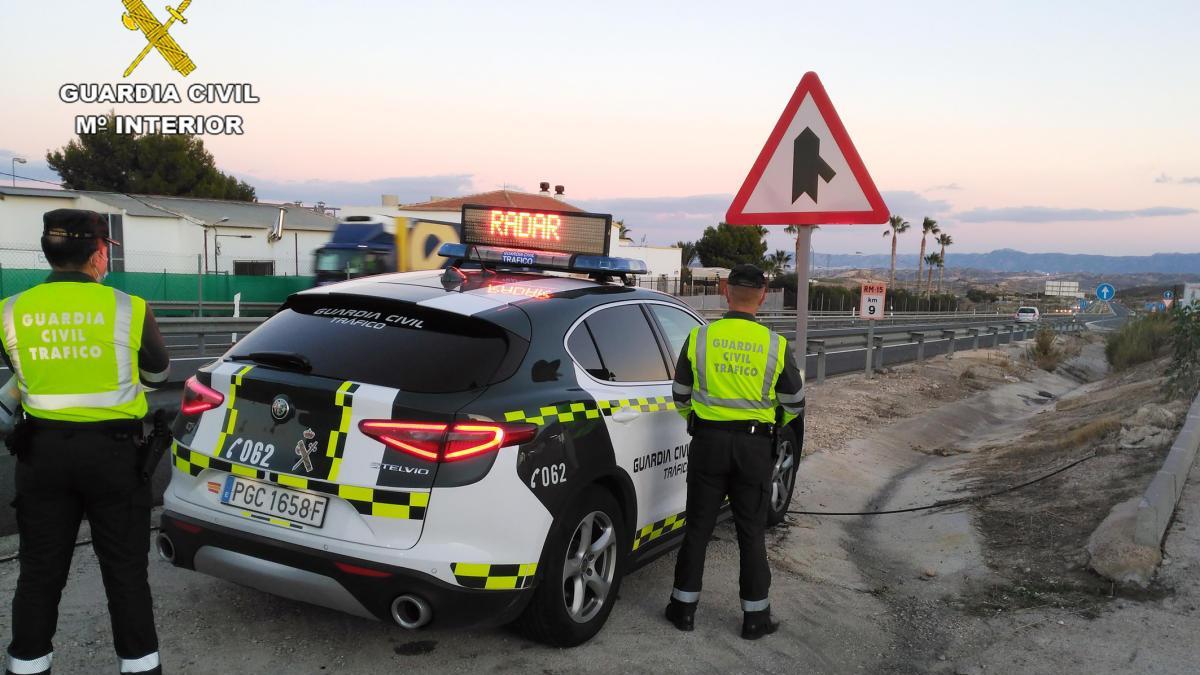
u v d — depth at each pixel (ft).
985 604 15.40
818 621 14.64
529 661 12.26
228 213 118.83
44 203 100.37
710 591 15.70
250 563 11.30
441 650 12.39
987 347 82.43
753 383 13.47
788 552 18.30
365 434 10.80
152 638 10.60
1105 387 55.01
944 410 39.78
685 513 14.60
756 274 13.84
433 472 10.67
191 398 12.11
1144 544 15.89
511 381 11.72
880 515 22.24
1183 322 32.83
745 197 17.47
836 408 36.60
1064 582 15.81
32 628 10.05
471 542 10.87
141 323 10.29
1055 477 23.21
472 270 15.46
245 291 94.79
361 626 12.98
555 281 14.88
